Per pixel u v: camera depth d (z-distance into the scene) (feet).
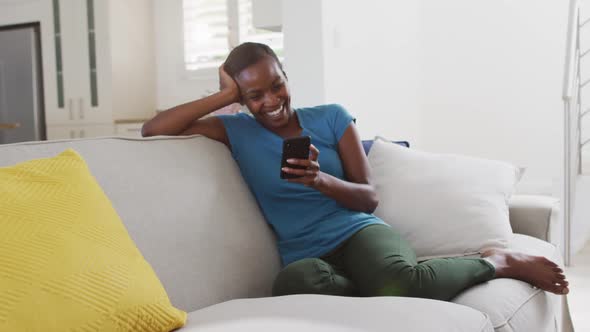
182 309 4.21
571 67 10.66
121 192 4.34
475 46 16.19
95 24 17.12
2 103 17.75
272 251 5.37
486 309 4.33
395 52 14.78
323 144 5.62
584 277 10.00
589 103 14.55
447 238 5.80
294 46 10.94
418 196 6.09
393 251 4.74
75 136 17.56
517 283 4.90
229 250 4.87
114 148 4.66
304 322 3.39
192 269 4.44
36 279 2.87
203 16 17.61
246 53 5.34
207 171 5.20
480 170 6.41
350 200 5.28
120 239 3.51
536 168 15.64
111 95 17.03
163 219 4.48
